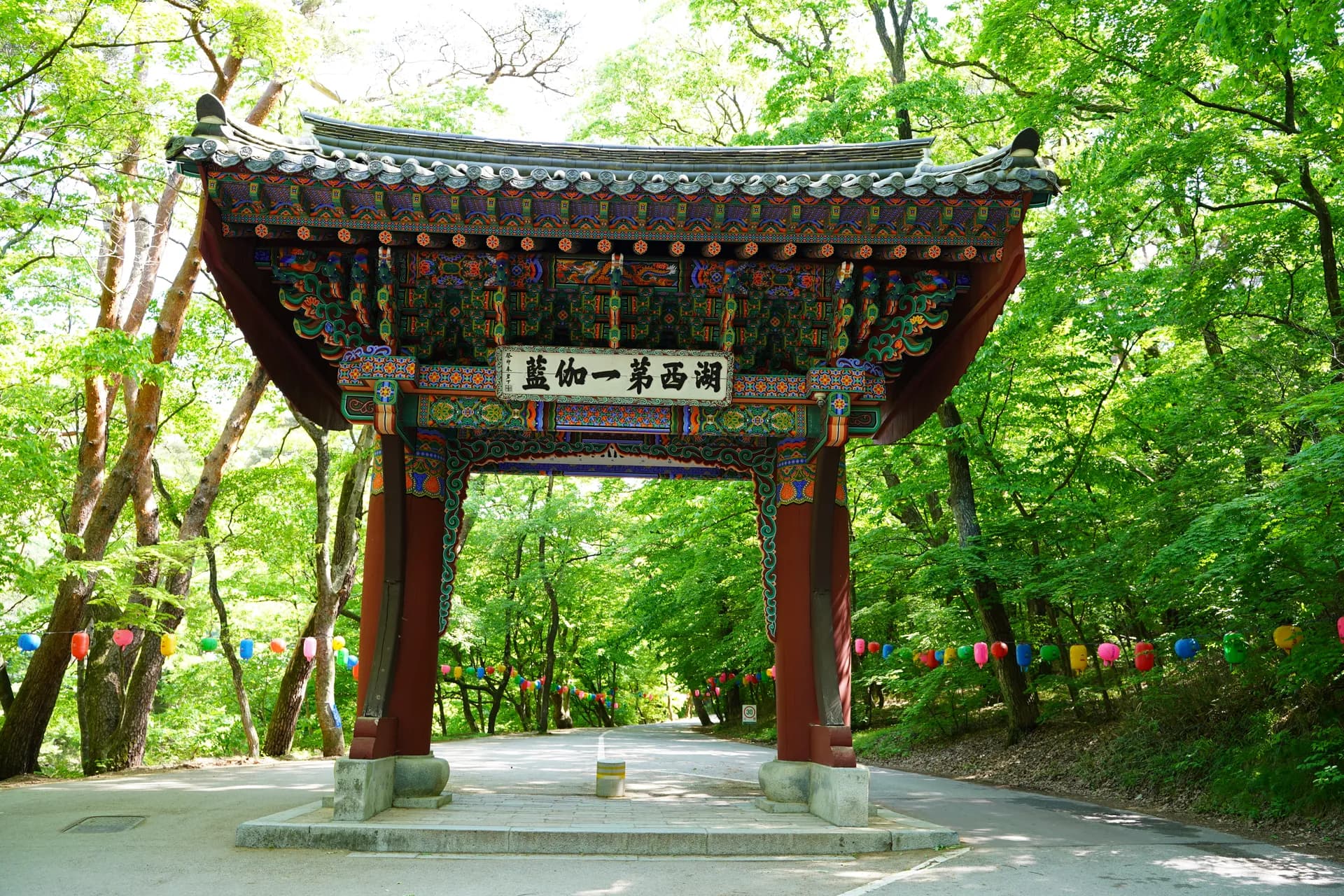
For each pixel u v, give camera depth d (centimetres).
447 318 979
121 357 1438
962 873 786
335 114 1972
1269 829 1037
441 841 846
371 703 963
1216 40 934
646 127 2692
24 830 952
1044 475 1647
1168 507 1335
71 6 1420
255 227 870
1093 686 1694
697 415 1008
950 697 2059
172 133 1576
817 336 1007
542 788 1258
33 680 1681
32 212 1505
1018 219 859
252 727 2011
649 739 3055
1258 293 1530
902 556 1933
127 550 1611
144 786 1364
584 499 3672
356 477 2189
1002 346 1537
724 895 702
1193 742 1316
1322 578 1077
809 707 1016
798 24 2220
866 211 858
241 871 762
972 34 1958
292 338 1037
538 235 870
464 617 3055
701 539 2695
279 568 2538
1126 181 1382
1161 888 740
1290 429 1346
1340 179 1332
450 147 1063
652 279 959
